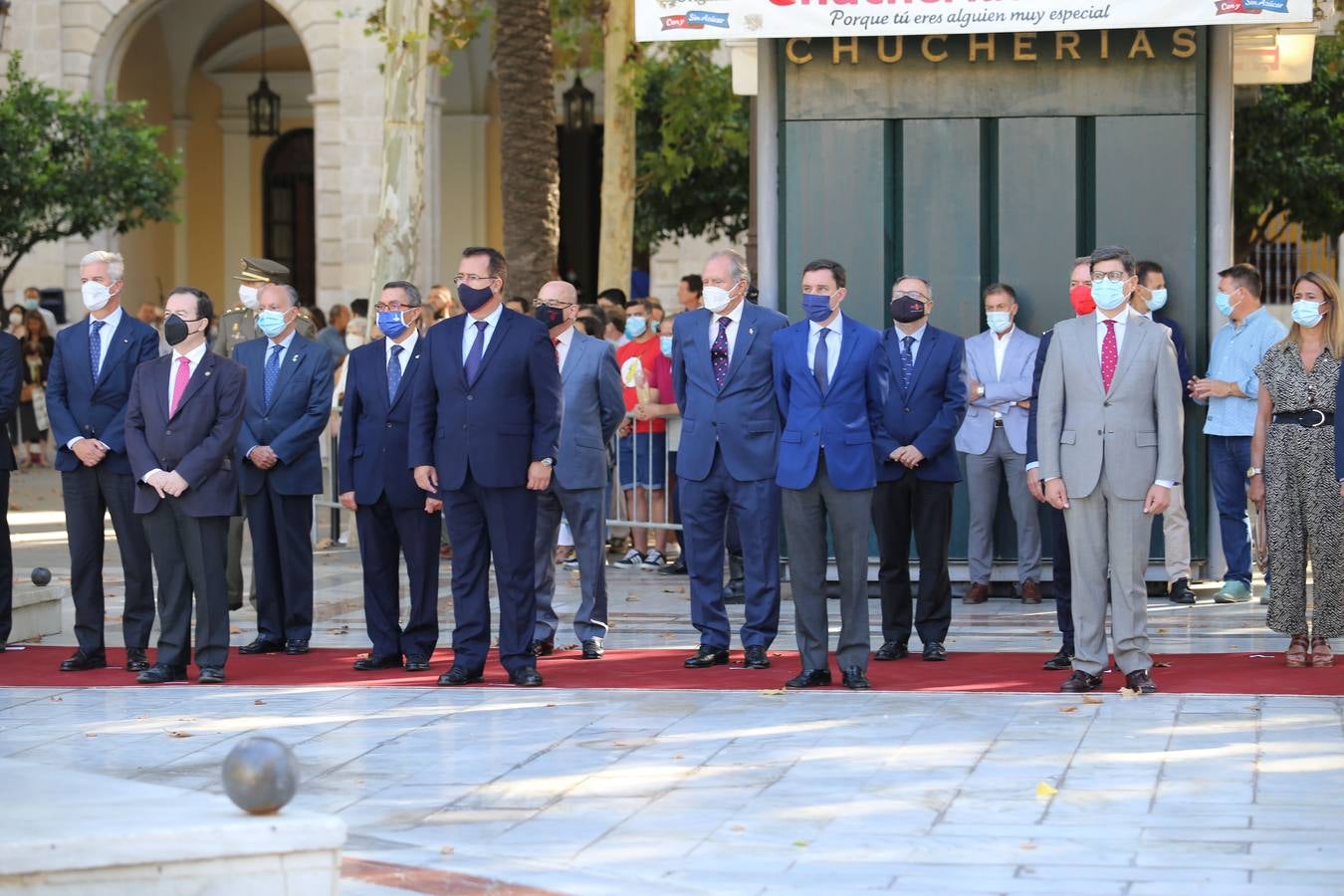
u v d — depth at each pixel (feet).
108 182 88.17
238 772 16.20
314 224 113.60
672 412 46.68
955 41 41.22
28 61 96.99
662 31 40.40
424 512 32.81
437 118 97.66
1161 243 40.88
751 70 47.50
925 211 41.55
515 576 30.94
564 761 24.56
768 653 34.24
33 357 80.94
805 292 29.96
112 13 97.04
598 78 109.09
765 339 32.22
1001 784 22.76
